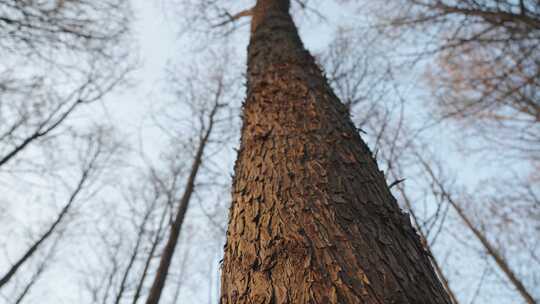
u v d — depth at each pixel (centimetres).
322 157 127
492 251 579
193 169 662
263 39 257
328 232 96
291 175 121
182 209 599
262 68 214
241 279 94
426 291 87
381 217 108
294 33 272
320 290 80
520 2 359
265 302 82
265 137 149
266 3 323
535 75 425
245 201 124
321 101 170
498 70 462
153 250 741
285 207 108
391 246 96
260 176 129
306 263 87
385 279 83
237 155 168
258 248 100
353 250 90
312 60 228
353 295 78
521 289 559
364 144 159
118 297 742
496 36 426
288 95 174
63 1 393
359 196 113
